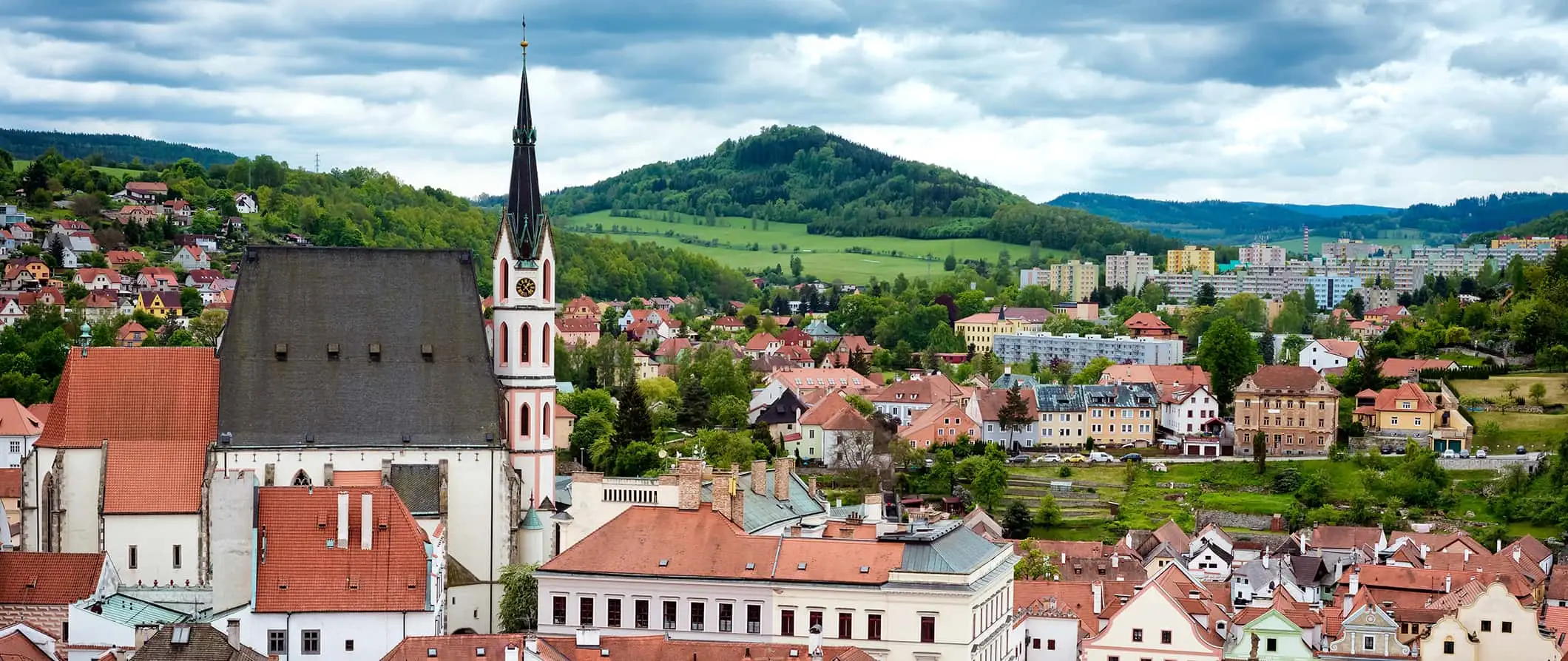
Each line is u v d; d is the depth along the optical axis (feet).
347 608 640.17
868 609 639.76
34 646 627.46
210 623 615.98
